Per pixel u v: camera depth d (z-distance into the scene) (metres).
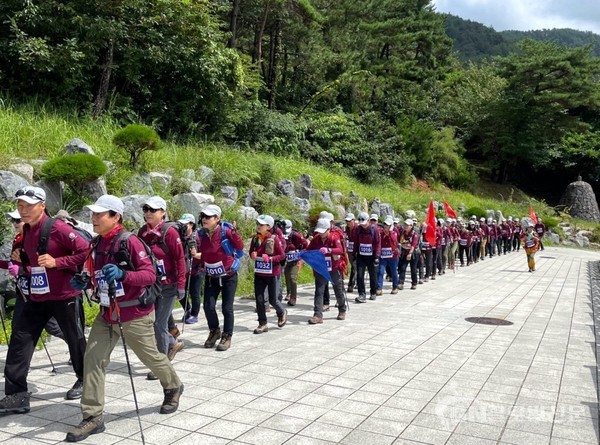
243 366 6.64
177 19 16.67
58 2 14.63
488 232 26.09
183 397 5.50
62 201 9.64
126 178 11.30
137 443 4.39
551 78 46.28
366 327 9.17
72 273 4.91
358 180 29.20
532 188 56.09
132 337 4.68
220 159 15.22
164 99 18.08
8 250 7.81
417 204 29.42
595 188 56.28
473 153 52.09
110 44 15.59
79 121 14.12
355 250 12.08
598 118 54.84
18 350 4.88
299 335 8.41
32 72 14.22
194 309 8.90
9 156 9.67
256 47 27.88
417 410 5.33
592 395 5.91
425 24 44.31
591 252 36.50
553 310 11.61
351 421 5.00
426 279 16.61
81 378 5.27
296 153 24.38
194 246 7.20
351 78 32.69
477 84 49.34
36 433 4.51
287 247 11.02
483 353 7.61
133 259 4.57
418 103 41.34
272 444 4.45
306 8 28.44
